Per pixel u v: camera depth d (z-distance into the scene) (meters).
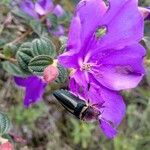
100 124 0.14
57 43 0.19
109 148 0.35
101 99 0.14
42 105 0.32
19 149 0.28
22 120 0.32
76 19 0.13
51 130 0.34
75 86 0.14
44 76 0.14
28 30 0.23
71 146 0.34
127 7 0.14
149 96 0.36
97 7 0.14
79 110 0.13
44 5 0.23
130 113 0.36
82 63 0.14
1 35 0.24
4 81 0.30
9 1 0.24
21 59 0.16
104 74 0.14
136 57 0.14
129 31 0.14
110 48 0.14
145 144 0.35
